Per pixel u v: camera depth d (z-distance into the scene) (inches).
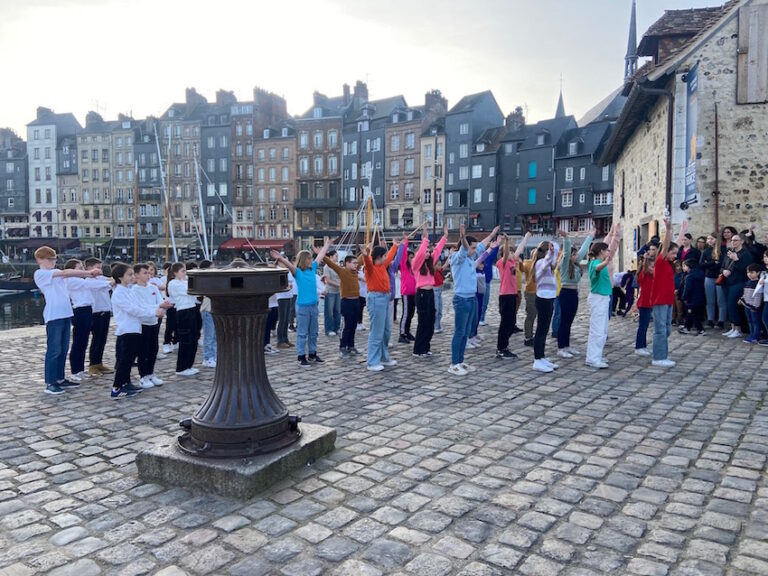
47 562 119.0
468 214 2258.9
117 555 121.6
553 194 2082.9
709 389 261.7
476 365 328.8
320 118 2593.5
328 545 124.3
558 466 169.2
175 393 274.2
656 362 321.7
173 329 398.6
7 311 1488.7
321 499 147.4
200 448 159.9
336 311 463.8
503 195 2206.0
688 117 518.9
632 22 2046.0
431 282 352.8
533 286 387.9
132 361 268.7
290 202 2679.6
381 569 114.8
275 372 316.8
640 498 146.6
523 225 2123.5
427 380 290.2
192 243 2763.3
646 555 119.3
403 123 2381.9
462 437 196.9
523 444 189.3
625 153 838.5
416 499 146.9
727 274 416.2
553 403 241.1
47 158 3154.5
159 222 2913.4
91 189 3065.9
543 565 116.0
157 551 122.9
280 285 166.7
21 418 231.9
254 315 164.9
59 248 3068.4
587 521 134.4
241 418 161.2
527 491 151.5
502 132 2284.7
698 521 134.0
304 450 169.2
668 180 549.3
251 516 138.3
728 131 508.1
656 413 224.1
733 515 136.7
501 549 122.1
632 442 189.9
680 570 113.5
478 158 2228.1
